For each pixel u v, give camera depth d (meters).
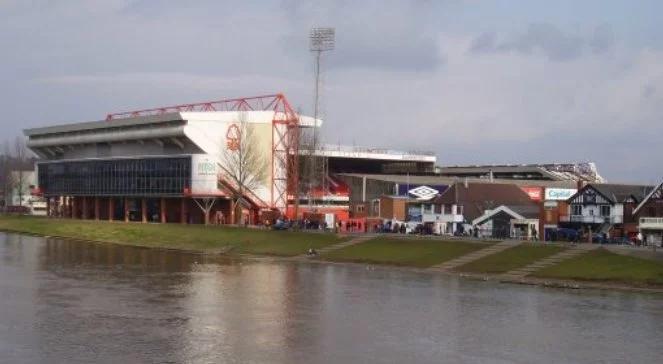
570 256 82.06
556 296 65.06
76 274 77.88
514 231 110.75
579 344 45.31
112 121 172.38
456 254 90.50
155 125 160.75
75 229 142.12
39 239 132.12
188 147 157.12
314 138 157.12
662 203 98.88
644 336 47.84
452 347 43.94
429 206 131.50
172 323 49.59
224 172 152.38
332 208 158.38
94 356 39.72
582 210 108.00
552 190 149.50
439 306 58.94
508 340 46.16
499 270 81.31
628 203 104.19
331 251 101.19
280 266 90.00
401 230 118.06
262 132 156.25
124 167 169.50
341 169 192.25
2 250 107.31
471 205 129.12
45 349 41.19
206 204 153.25
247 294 64.19
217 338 45.00
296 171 151.88
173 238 123.56
